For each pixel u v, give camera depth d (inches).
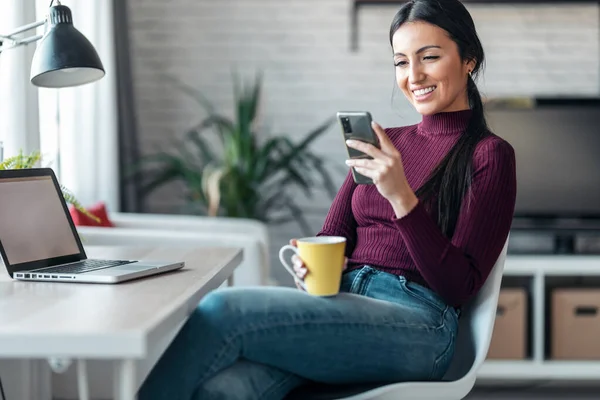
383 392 60.8
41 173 76.1
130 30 197.3
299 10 196.9
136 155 192.5
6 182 70.5
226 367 58.0
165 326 49.1
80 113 156.3
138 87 198.5
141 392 57.6
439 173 68.9
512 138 175.0
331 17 196.4
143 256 79.8
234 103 198.5
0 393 74.5
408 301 65.8
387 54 196.1
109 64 168.7
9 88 116.2
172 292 58.3
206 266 72.5
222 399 56.5
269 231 199.2
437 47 69.4
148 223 151.2
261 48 197.9
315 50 197.0
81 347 44.8
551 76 193.6
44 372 90.0
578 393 156.5
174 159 182.1
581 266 158.7
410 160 72.5
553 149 174.6
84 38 76.4
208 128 198.2
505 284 167.6
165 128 199.0
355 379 62.7
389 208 70.4
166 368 57.2
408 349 62.1
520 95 191.0
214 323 57.4
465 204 65.9
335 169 198.7
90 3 158.2
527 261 159.0
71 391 105.0
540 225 174.4
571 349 160.1
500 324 159.0
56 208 75.5
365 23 196.2
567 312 160.1
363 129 60.8
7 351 44.6
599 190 173.9
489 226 64.7
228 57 198.2
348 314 60.5
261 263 124.7
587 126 173.9
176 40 198.1
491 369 158.9
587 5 192.5
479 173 66.7
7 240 67.0
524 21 193.3
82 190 158.9
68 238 74.8
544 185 174.7
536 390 158.9
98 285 61.6
